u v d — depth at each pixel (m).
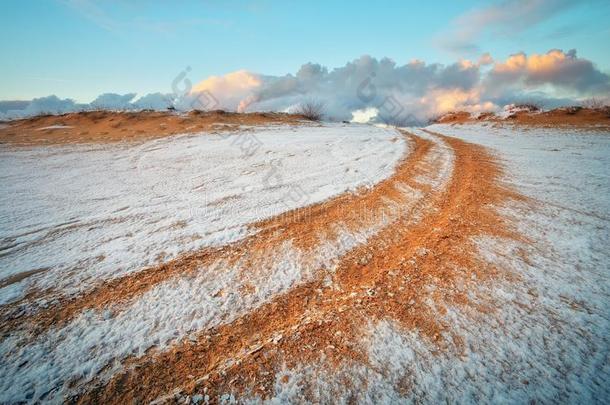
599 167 9.38
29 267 4.11
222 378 2.55
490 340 2.89
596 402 2.29
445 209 6.32
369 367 2.63
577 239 4.83
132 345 2.88
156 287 3.74
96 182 8.04
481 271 4.04
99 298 3.53
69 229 5.27
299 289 3.76
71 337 2.96
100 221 5.62
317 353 2.78
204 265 4.24
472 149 13.30
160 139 14.05
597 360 2.64
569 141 14.62
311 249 4.72
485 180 8.23
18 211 6.00
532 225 5.41
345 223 5.67
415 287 3.73
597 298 3.45
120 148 12.25
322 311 3.36
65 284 3.77
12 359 2.69
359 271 4.14
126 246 4.71
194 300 3.53
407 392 2.40
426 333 3.00
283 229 5.40
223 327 3.14
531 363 2.63
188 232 5.20
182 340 2.96
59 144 12.77
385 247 4.81
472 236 5.05
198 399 2.37
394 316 3.24
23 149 11.73
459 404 2.30
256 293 3.68
